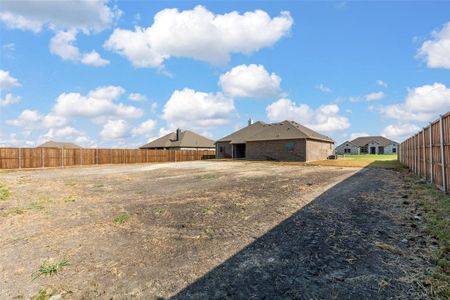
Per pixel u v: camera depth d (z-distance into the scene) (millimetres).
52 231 5168
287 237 4406
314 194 8000
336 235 4398
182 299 2729
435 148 8930
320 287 2850
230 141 37094
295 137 28078
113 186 11328
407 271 3104
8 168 23891
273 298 2682
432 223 4707
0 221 5938
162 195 8805
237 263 3516
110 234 4914
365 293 2701
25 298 2838
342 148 77812
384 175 12992
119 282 3129
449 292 2633
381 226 4766
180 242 4402
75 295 2875
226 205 6918
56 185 11789
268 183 10844
